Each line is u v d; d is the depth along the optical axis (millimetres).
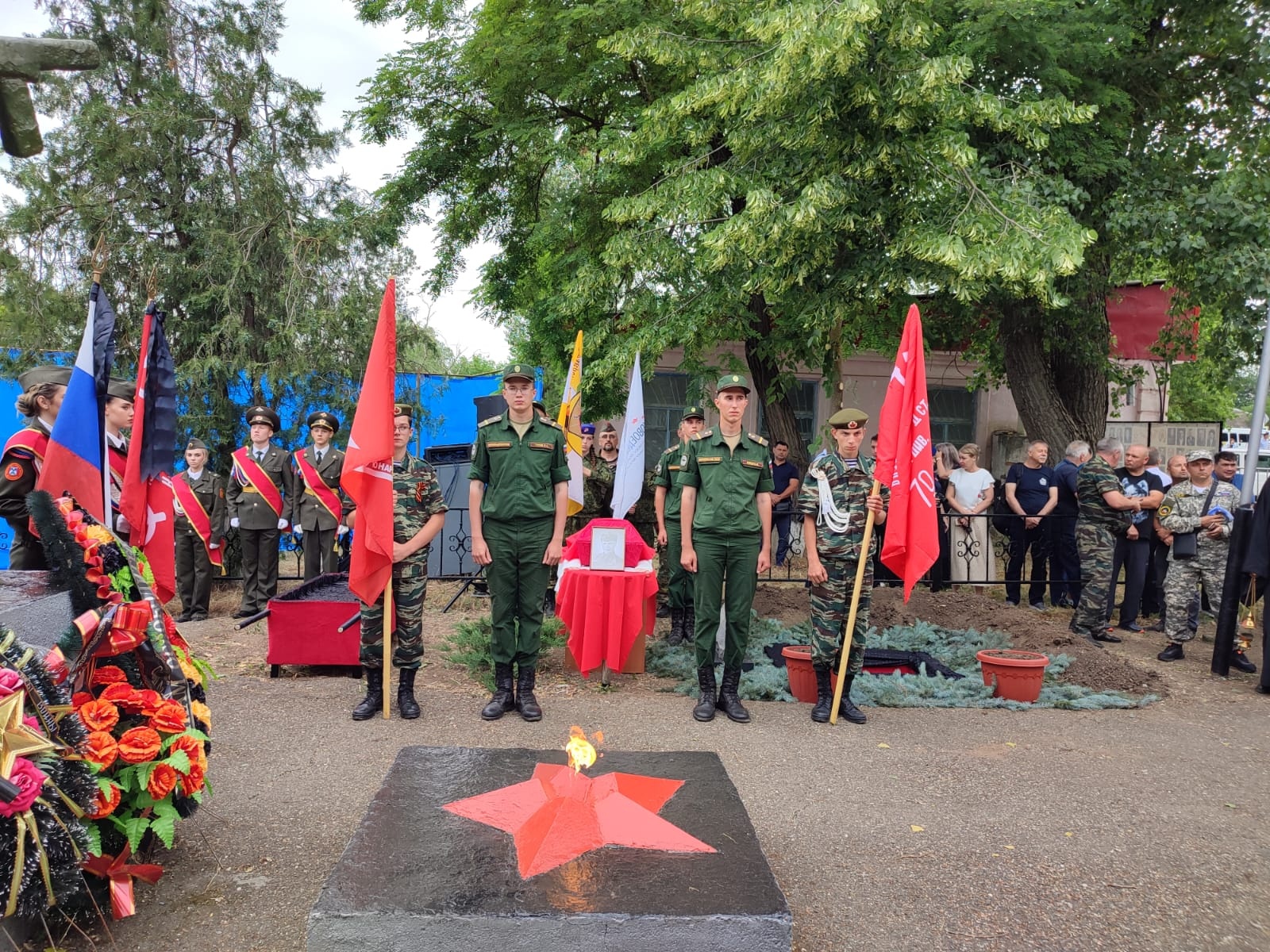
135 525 4297
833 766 4625
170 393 4508
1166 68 10820
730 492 5375
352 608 6188
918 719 5586
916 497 5301
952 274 8516
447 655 6824
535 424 5297
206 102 10727
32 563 4348
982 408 18328
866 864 3498
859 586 5289
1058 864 3547
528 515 5180
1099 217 10266
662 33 9625
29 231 10086
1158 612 9578
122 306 10266
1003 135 9672
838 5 7234
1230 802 4297
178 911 2998
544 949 2383
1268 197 10445
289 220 10672
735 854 2801
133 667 3254
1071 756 4934
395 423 5301
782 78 7836
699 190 9070
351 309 10500
